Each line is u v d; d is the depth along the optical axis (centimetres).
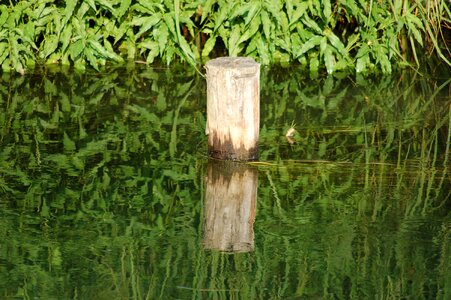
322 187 912
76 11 1222
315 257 776
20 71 1213
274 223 840
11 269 753
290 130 1041
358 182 923
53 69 1238
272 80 1226
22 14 1212
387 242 800
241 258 775
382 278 743
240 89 941
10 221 837
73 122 1077
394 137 1043
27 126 1059
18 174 935
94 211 862
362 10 1249
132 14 1253
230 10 1205
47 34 1238
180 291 723
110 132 1048
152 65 1271
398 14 1211
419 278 743
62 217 848
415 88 1209
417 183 919
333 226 830
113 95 1165
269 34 1225
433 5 1252
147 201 885
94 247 793
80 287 727
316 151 999
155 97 1162
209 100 958
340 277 745
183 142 1023
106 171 948
